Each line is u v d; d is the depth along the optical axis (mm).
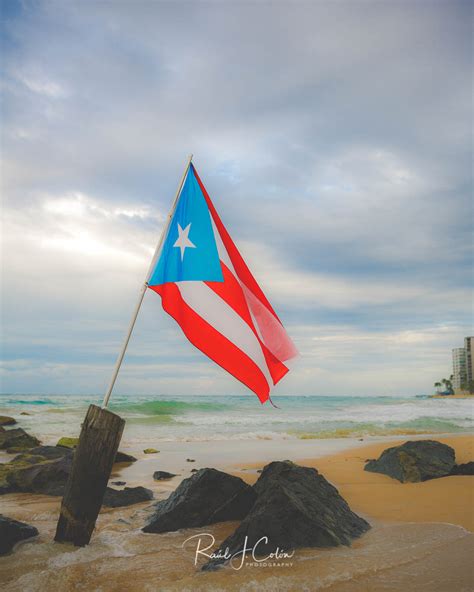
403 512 7293
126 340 6066
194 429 23250
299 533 5516
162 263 6391
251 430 23156
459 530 6188
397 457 10562
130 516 7371
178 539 6141
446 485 9141
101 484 5723
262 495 6090
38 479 9141
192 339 6172
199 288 6441
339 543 5551
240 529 5578
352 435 21734
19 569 5023
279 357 6664
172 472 11469
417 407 44250
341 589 4391
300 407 43594
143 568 5070
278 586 4457
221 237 6773
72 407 35594
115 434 5750
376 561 5031
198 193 6832
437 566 4883
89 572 4938
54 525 6805
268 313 6777
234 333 6418
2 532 5637
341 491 8906
